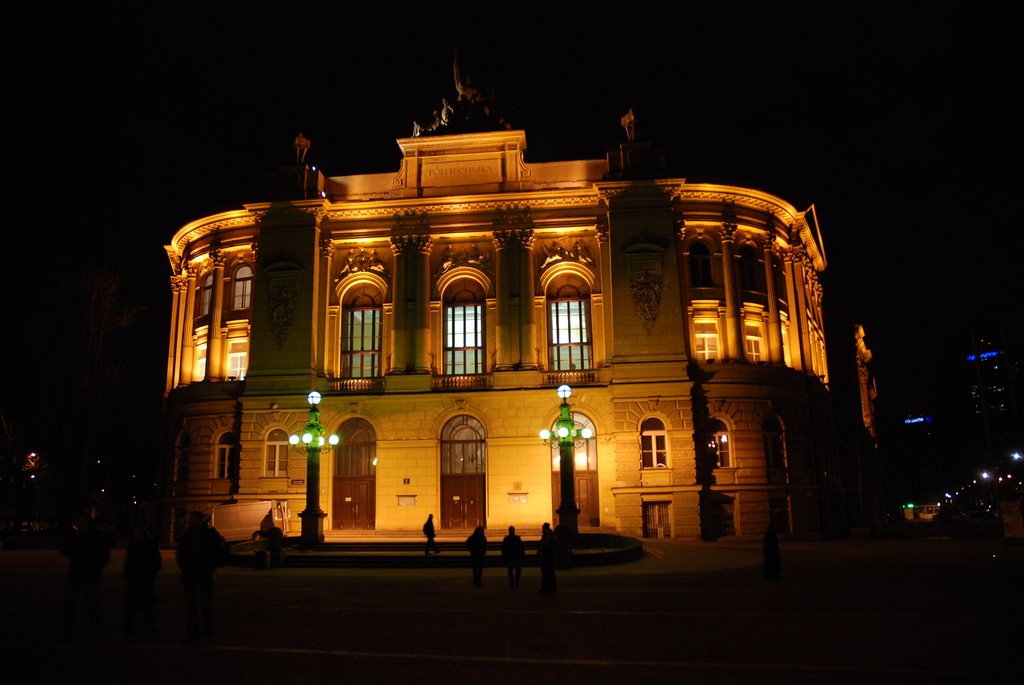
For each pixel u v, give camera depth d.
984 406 40.69
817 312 58.28
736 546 38.50
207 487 45.66
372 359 46.75
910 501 117.56
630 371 43.09
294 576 26.12
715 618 16.41
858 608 17.56
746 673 11.41
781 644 13.52
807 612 17.06
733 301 45.50
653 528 42.09
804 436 46.59
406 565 28.95
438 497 43.56
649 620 16.25
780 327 47.72
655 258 44.38
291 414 44.72
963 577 23.81
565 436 33.19
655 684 10.82
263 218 47.22
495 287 45.94
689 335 44.69
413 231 46.88
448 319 46.72
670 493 41.91
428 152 48.34
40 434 51.47
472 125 48.94
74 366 48.28
